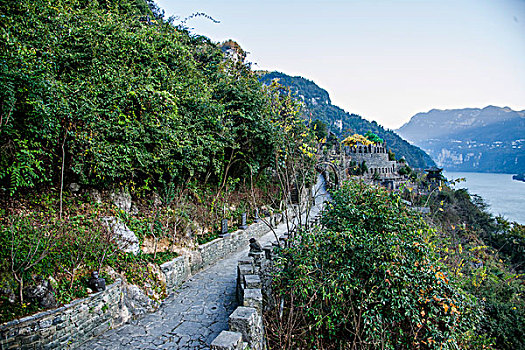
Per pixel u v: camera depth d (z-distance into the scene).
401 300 5.95
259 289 5.60
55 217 6.17
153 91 7.76
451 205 29.48
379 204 7.17
